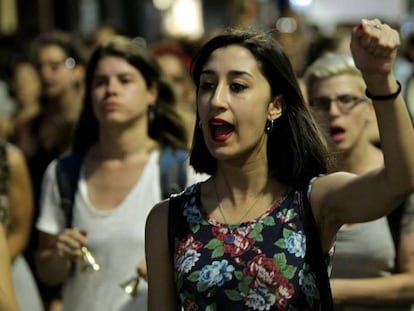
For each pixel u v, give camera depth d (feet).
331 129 19.38
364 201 13.37
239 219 14.15
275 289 13.65
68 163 21.09
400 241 18.31
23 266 22.77
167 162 20.49
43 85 28.71
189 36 49.52
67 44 29.27
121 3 65.36
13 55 36.73
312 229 13.83
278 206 14.05
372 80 12.80
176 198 14.60
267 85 14.26
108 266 19.89
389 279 18.19
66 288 20.45
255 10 54.65
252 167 14.28
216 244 13.97
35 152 27.17
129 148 20.79
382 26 12.59
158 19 67.92
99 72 21.03
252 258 13.75
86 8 59.31
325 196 13.83
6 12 49.90
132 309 19.62
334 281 18.19
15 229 22.59
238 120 14.05
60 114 27.86
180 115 21.25
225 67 14.14
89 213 20.35
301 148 14.35
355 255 18.33
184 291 13.97
